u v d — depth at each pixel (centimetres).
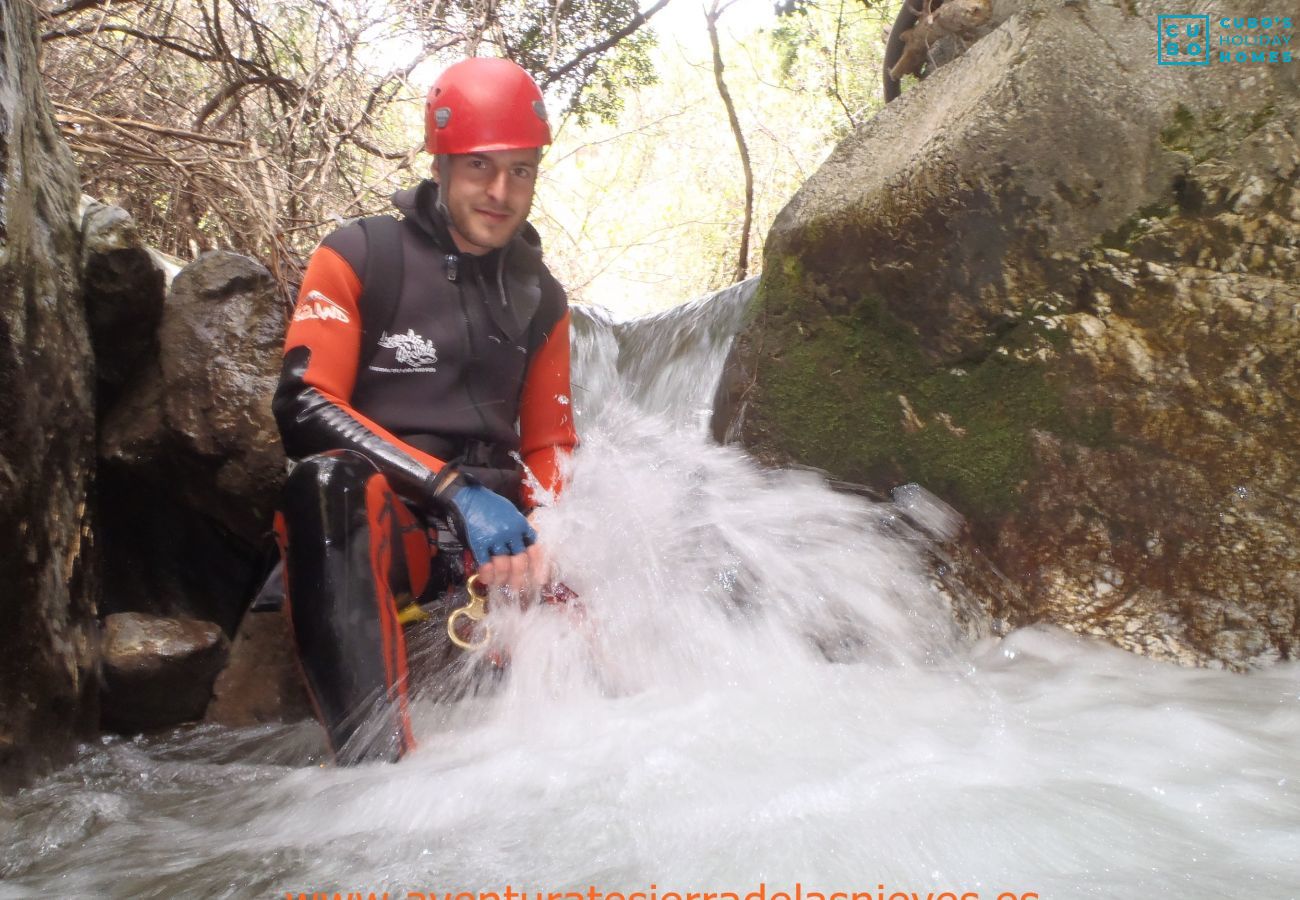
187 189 447
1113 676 240
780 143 980
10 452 194
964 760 180
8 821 180
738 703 216
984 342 286
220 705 253
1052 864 143
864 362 307
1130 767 177
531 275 250
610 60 744
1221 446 252
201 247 457
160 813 186
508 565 209
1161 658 251
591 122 800
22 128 217
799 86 975
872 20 910
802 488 306
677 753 186
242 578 287
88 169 441
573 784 176
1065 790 166
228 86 511
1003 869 141
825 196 319
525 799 172
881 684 231
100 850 168
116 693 237
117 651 236
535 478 257
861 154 324
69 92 454
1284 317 248
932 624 263
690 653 241
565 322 264
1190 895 133
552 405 262
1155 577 258
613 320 449
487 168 232
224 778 206
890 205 298
